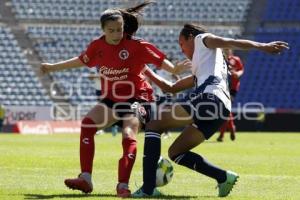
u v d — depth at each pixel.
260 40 128.00
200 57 25.00
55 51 123.06
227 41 24.53
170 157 25.42
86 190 25.06
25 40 123.50
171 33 129.38
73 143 65.75
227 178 25.27
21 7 128.62
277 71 123.81
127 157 24.78
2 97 114.75
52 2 130.25
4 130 103.06
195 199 24.23
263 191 27.69
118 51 25.56
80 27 128.25
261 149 59.06
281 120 110.00
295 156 50.44
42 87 116.62
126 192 24.33
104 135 91.00
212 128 24.89
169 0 133.75
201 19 132.25
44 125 100.94
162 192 26.66
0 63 119.06
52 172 34.81
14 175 33.03
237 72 67.50
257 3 134.12
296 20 131.38
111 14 24.97
